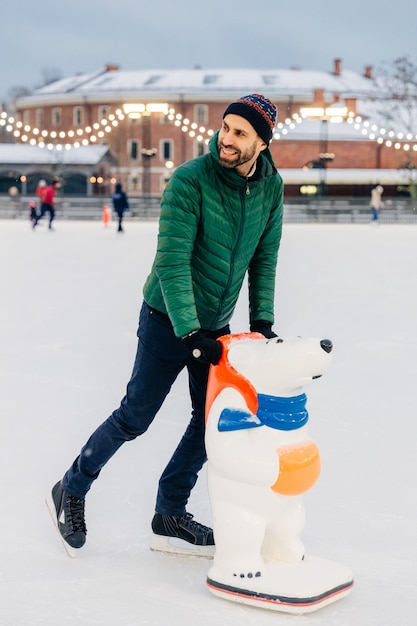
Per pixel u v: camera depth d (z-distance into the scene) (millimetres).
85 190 74250
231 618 2629
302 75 82125
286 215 43781
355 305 9617
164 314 2955
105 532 3346
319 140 67562
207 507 3617
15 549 3174
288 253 18297
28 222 41344
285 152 67812
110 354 6801
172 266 2832
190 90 76812
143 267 14500
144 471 4055
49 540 3268
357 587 2865
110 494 3750
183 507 3172
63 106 82188
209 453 2762
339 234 28219
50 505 3160
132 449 4406
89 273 13422
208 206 2857
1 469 4066
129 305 9625
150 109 39562
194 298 2951
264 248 3170
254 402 2723
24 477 3961
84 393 5555
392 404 5301
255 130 2770
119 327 8094
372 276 13016
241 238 2936
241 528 2732
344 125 68688
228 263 2949
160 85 78875
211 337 3105
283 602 2656
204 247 2922
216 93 76750
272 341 2725
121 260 16047
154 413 3062
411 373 6180
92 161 72250
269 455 2689
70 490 3109
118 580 2912
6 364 6430
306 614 2660
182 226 2838
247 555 2740
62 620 2602
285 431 2719
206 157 2883
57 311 9148
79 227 34125
